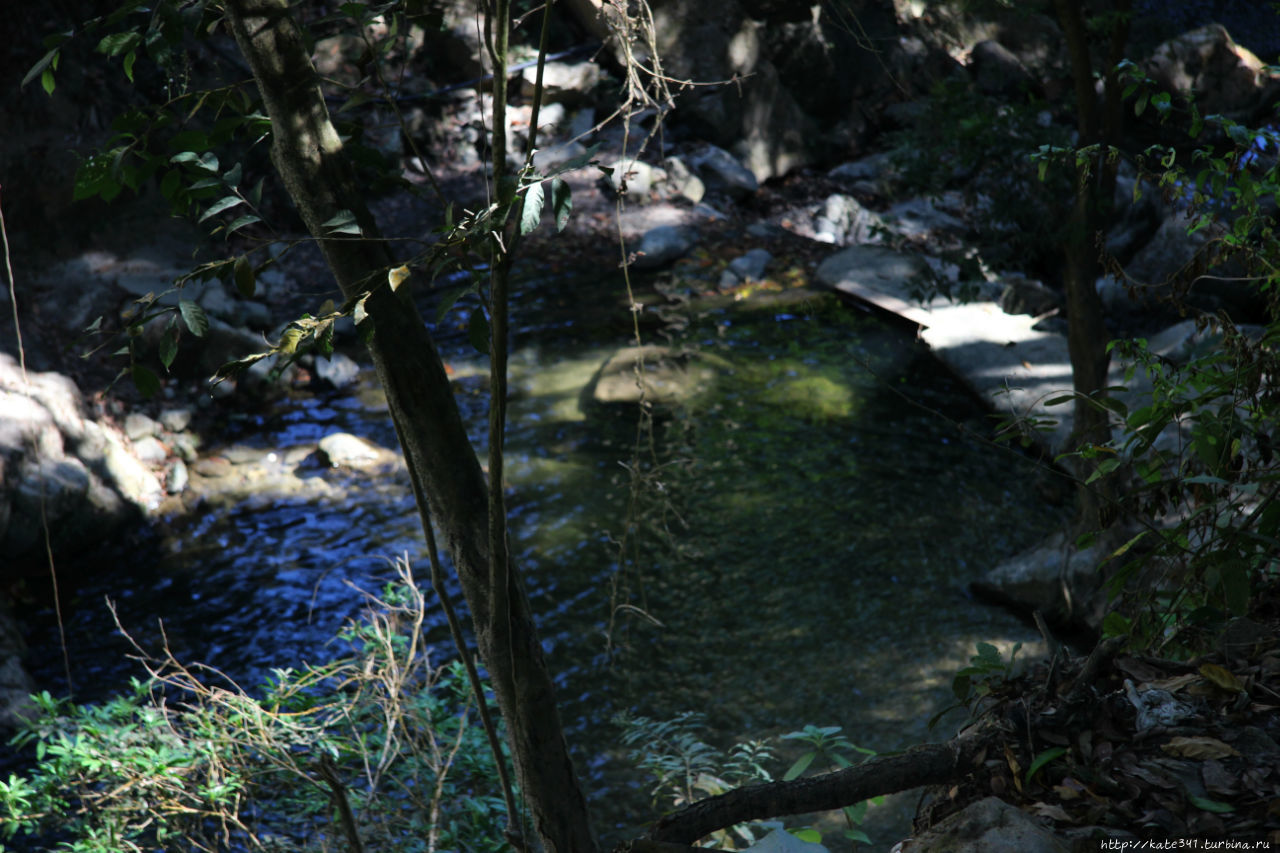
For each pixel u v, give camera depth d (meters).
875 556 8.98
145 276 11.88
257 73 1.94
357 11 2.13
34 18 12.42
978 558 8.89
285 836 5.06
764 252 14.23
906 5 17.64
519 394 11.51
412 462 2.15
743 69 16.12
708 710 7.44
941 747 2.31
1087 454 2.91
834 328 12.66
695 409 11.20
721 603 8.53
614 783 6.80
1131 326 12.08
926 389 11.50
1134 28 8.74
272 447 10.87
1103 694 2.40
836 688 7.56
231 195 1.96
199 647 8.22
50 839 5.92
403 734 5.04
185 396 11.26
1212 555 2.71
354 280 2.00
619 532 9.38
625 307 13.11
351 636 5.29
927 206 15.37
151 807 4.58
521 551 9.18
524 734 2.21
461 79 15.34
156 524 9.73
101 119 12.48
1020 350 11.75
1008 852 1.99
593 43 15.83
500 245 1.83
